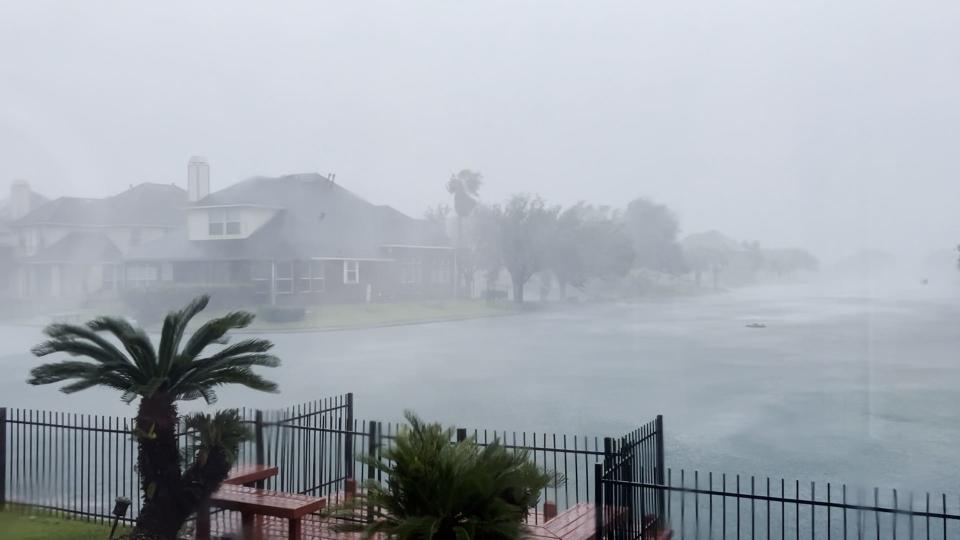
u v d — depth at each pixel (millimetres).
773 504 15578
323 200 34469
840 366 21266
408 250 31359
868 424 18344
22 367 29203
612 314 26891
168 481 9773
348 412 12430
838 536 13398
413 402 21734
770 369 21906
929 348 21984
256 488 10875
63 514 11641
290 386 23344
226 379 10352
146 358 10188
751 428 19188
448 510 7781
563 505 12094
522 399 21438
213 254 35094
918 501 15172
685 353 23266
